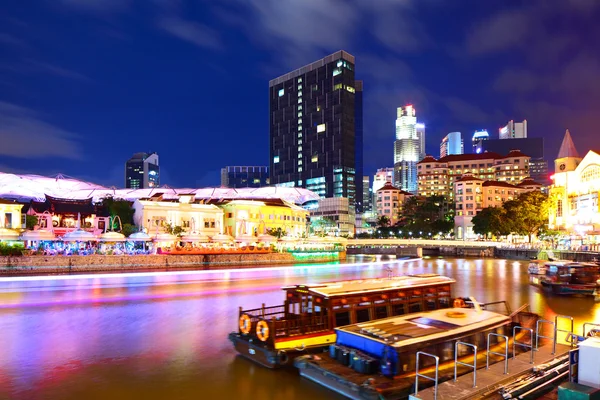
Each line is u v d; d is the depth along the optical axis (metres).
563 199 108.75
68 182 107.69
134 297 38.88
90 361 20.03
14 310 32.44
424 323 17.53
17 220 74.12
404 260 100.25
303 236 105.50
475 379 14.25
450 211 190.62
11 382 17.45
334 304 18.58
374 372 15.14
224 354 20.91
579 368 13.41
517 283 50.50
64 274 58.44
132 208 87.69
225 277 58.22
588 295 39.94
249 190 131.75
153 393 16.34
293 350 17.91
